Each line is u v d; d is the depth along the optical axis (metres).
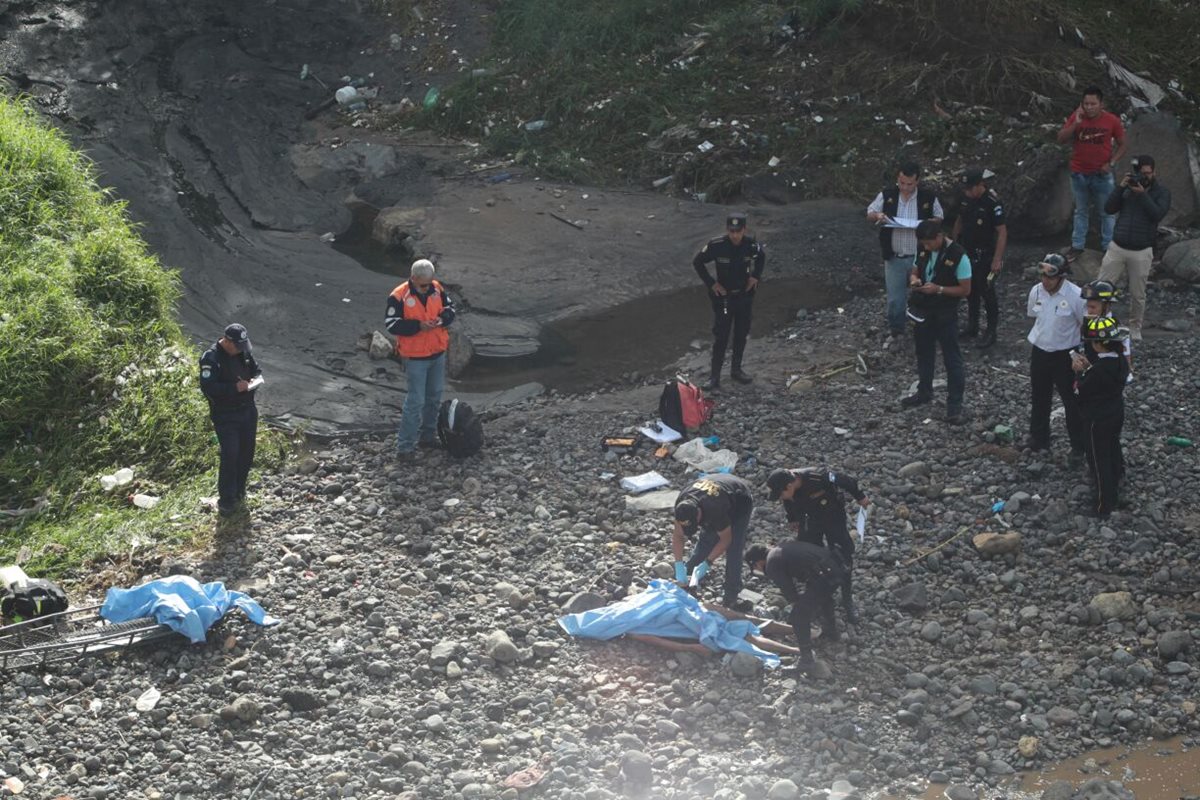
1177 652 12.88
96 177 26.23
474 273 24.86
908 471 16.52
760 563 13.14
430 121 31.92
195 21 34.00
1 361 17.91
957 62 30.00
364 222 27.89
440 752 11.92
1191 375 18.67
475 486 16.89
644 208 27.73
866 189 27.75
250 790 11.41
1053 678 12.72
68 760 11.76
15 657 13.06
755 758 11.75
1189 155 25.30
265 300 23.39
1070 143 27.09
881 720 12.28
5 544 15.64
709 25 32.53
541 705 12.53
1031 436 16.80
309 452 18.30
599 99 31.19
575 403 19.88
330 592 14.44
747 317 19.34
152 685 12.82
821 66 30.83
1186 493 15.62
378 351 21.56
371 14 35.47
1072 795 11.07
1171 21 32.16
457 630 13.75
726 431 18.23
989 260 19.67
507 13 34.50
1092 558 14.48
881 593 14.14
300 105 32.41
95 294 20.12
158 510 16.50
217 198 27.52
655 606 13.58
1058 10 30.98
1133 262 19.44
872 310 22.61
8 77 29.98
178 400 18.67
